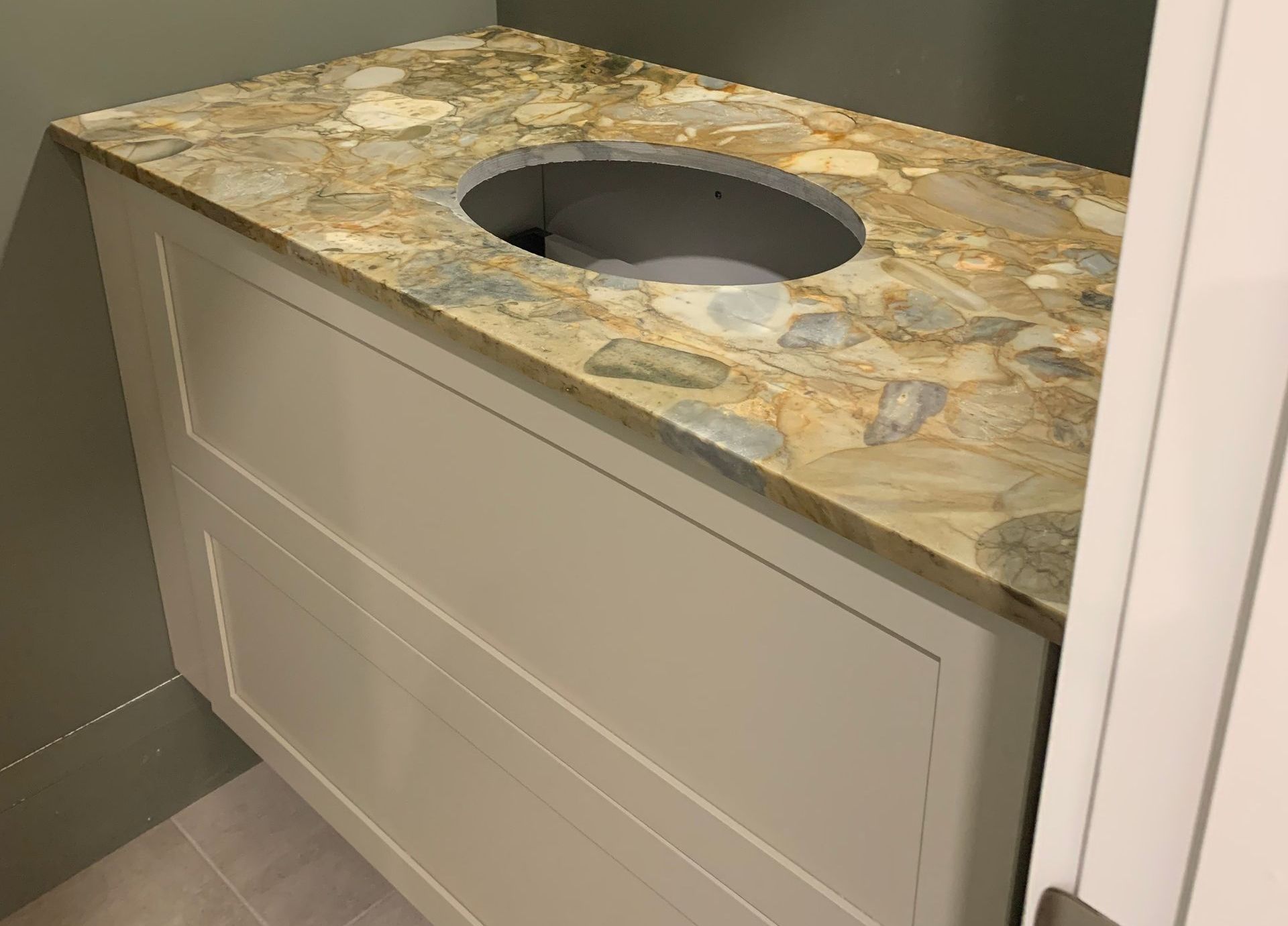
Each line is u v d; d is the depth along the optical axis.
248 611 1.47
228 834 1.74
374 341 1.05
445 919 1.38
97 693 1.62
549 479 0.95
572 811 1.10
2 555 1.46
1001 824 0.75
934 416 0.81
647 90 1.42
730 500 0.81
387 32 1.53
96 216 1.36
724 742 0.91
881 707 0.78
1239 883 0.39
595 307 0.95
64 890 1.66
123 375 1.46
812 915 0.91
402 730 1.29
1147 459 0.36
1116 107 1.15
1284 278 0.32
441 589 1.13
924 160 1.22
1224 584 0.36
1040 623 0.65
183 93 1.39
